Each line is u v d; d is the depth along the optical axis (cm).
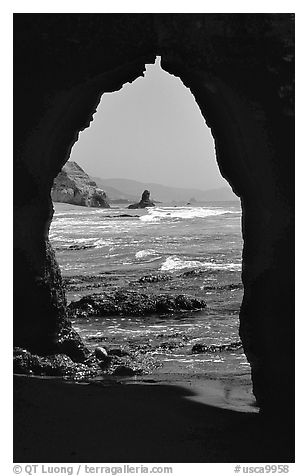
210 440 888
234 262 3122
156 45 962
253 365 1002
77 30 981
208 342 1598
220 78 934
